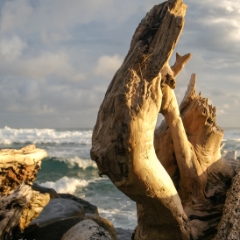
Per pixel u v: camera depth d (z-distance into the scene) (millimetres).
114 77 3885
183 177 4711
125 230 8664
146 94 3660
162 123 4949
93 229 4453
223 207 4578
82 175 23781
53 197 8258
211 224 4633
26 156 5316
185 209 4727
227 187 4918
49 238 6074
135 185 3857
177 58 4402
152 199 3996
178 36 3564
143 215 4371
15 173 5270
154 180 3863
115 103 3652
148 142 3736
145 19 3846
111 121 3701
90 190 18453
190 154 4691
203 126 4789
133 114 3582
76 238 4406
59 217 6777
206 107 4781
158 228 4359
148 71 3695
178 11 3691
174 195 4117
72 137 47469
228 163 5223
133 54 3736
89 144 41156
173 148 4754
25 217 5676
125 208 13789
